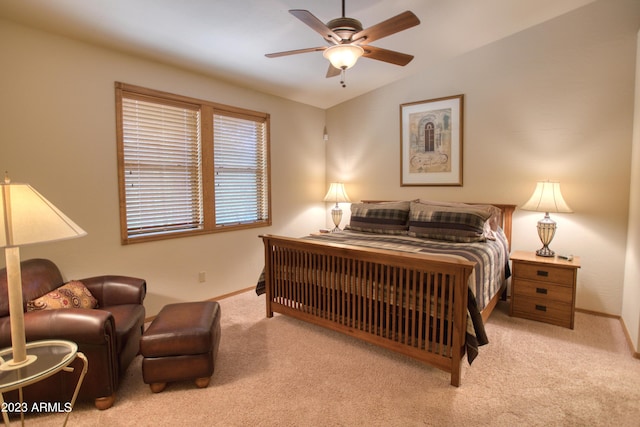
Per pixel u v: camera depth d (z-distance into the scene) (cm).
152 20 249
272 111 432
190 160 349
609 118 308
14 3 216
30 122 243
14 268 149
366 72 399
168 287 332
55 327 180
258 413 187
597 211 317
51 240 142
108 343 190
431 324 225
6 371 145
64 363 151
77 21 241
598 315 321
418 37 336
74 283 240
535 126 346
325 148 519
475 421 178
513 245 363
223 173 381
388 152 453
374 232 380
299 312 298
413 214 357
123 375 216
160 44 284
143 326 258
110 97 284
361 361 240
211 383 215
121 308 244
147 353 202
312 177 498
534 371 224
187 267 348
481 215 321
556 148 335
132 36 268
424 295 223
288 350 257
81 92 267
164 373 204
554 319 297
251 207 416
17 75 237
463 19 308
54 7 223
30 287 210
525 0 288
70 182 264
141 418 184
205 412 188
